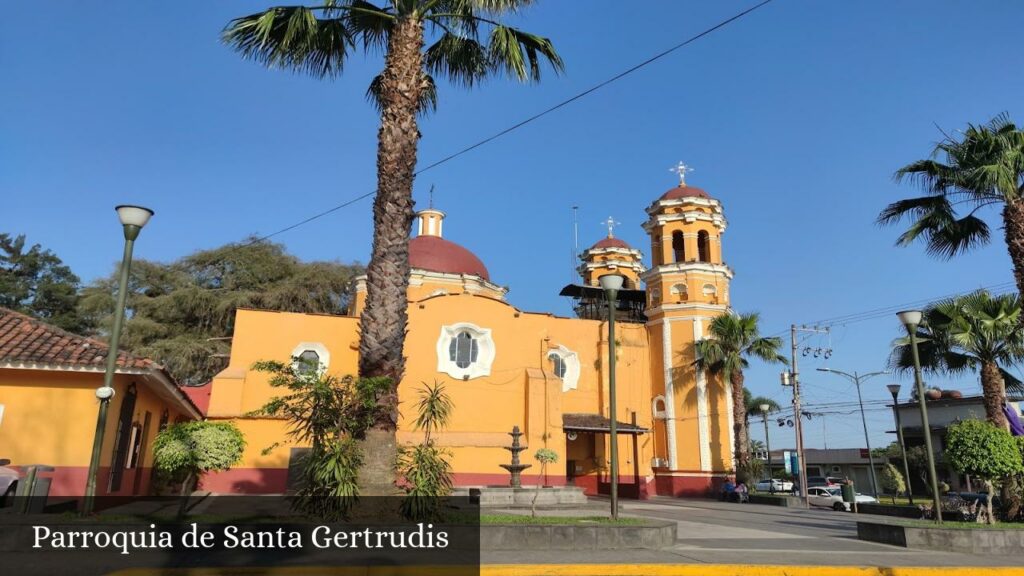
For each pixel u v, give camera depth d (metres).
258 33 12.62
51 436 13.04
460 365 30.05
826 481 47.41
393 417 11.66
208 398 28.33
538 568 8.92
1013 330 16.75
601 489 33.16
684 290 36.88
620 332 36.12
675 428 34.50
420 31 13.32
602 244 46.78
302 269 45.62
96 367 13.17
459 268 35.78
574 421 31.89
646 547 11.11
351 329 28.77
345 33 14.16
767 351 33.06
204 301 41.34
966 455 13.41
